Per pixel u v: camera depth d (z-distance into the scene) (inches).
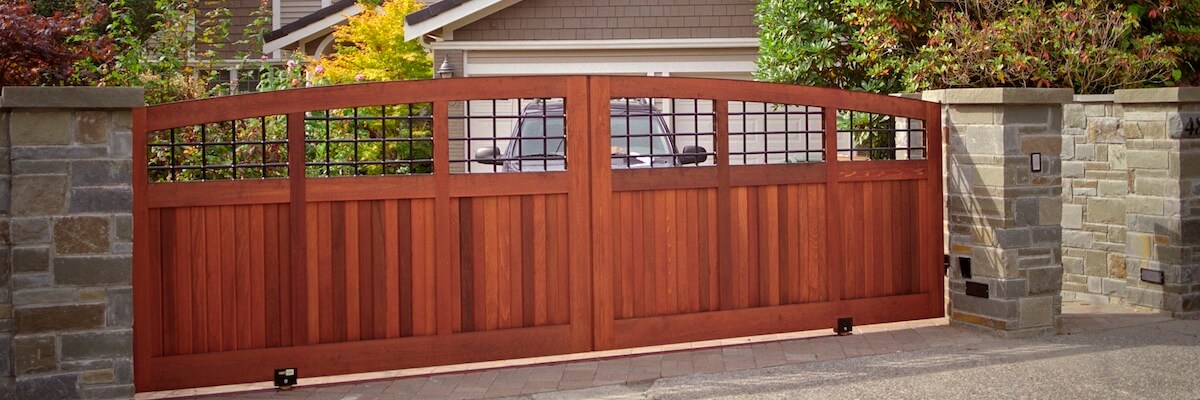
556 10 592.1
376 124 554.6
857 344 305.1
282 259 262.8
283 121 380.5
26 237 229.9
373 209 269.9
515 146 411.5
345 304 268.5
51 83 313.9
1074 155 372.5
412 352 273.7
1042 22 414.6
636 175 291.0
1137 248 352.8
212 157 363.3
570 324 287.1
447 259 275.6
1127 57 408.5
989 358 284.0
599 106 285.9
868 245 320.2
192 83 419.5
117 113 234.2
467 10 574.6
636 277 293.1
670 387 258.8
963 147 321.7
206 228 256.2
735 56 605.3
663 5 596.7
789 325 310.0
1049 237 317.7
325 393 260.8
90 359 234.5
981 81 422.3
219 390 266.2
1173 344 298.8
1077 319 339.0
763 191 306.2
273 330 263.1
